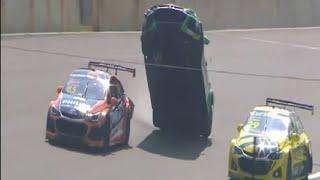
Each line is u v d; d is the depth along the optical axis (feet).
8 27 521.65
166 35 296.51
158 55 305.32
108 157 271.28
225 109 409.28
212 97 329.72
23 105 321.73
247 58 567.59
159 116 331.57
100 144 274.16
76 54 485.15
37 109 322.96
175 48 298.76
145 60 311.88
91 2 593.83
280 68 540.11
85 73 291.17
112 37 578.66
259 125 270.26
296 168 265.34
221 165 290.76
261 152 253.03
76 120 268.62
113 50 520.01
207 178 265.95
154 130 339.36
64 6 568.41
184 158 295.69
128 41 567.59
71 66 443.32
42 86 376.68
